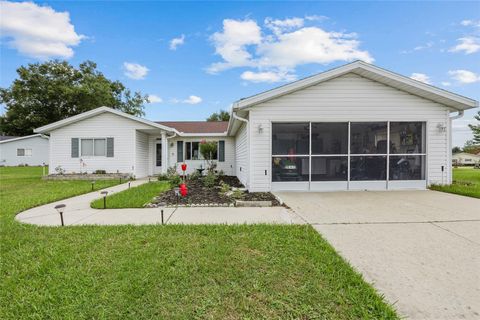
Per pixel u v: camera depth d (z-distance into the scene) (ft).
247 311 6.56
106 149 42.55
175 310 6.60
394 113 27.40
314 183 27.09
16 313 6.57
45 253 10.19
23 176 48.34
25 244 11.31
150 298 7.07
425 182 27.81
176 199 22.03
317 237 11.80
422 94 27.04
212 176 33.17
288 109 26.84
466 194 23.35
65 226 13.99
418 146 27.86
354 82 27.17
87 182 36.65
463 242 11.31
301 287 7.58
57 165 42.37
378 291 7.41
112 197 22.77
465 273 8.46
